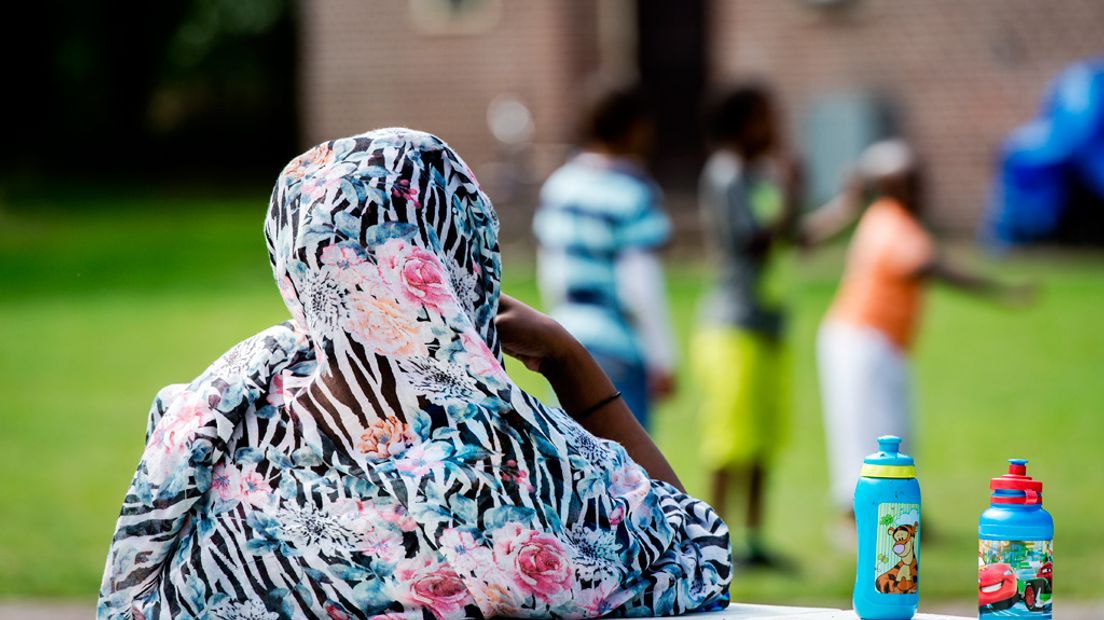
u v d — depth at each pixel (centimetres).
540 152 3102
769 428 1076
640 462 441
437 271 380
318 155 391
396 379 381
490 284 401
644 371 947
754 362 1068
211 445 388
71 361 2038
